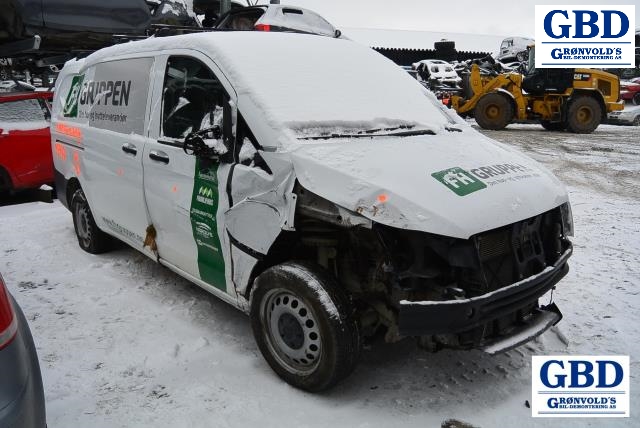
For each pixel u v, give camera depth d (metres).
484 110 17.53
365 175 2.84
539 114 17.30
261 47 3.71
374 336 3.31
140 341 3.70
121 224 4.63
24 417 1.94
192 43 3.80
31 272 5.00
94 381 3.22
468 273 2.76
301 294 2.95
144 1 10.50
